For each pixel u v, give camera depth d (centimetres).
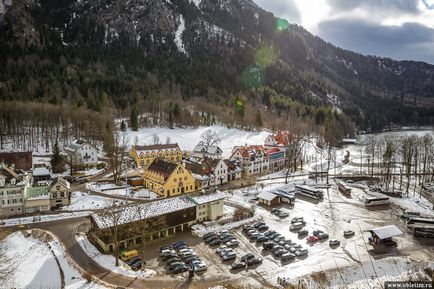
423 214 9925
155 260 6856
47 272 6175
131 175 11925
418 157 17612
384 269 6794
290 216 9538
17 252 6850
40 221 8456
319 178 13812
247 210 9681
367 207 10494
